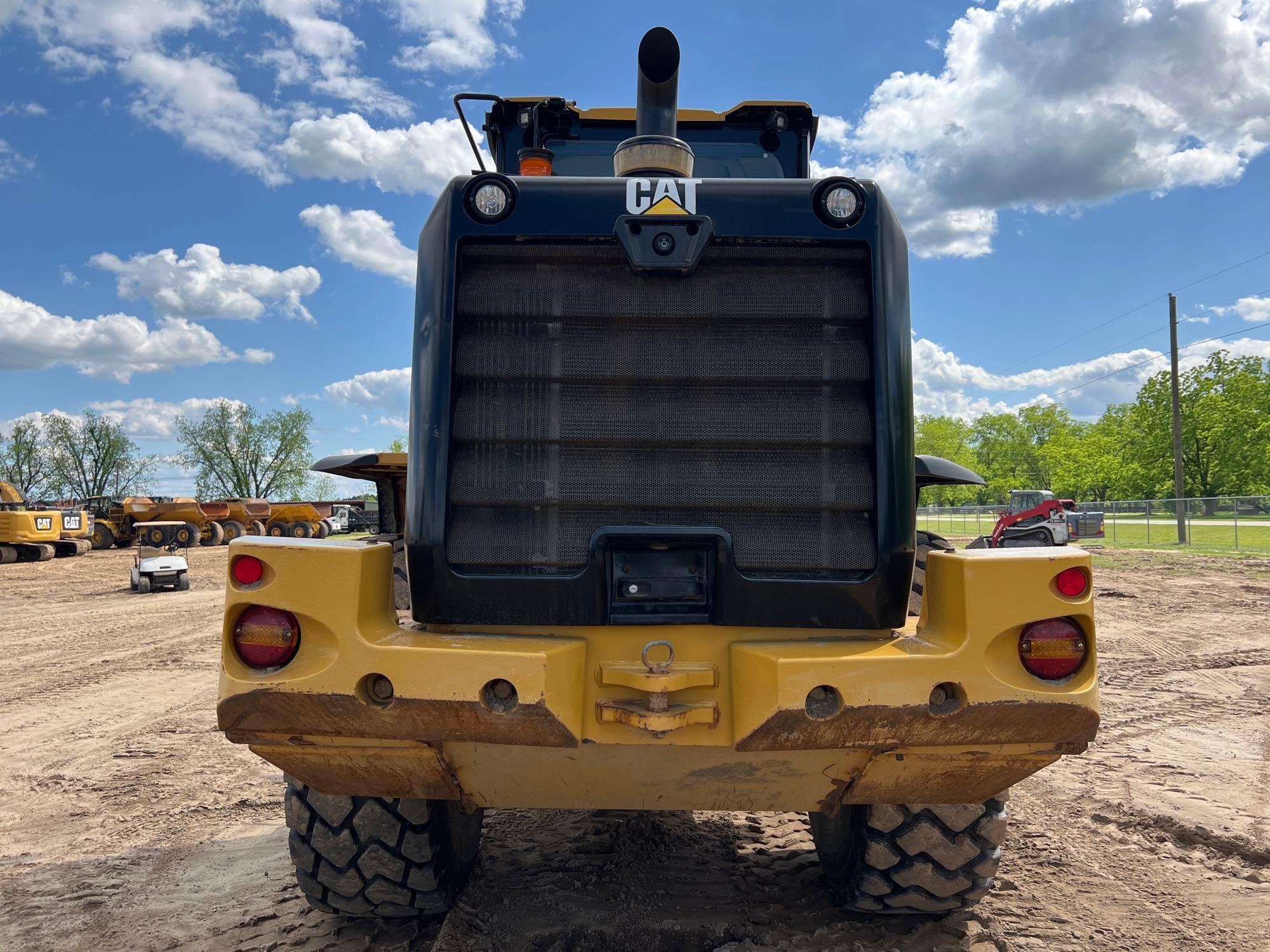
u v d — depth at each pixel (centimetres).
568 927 300
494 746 232
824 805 255
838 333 248
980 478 311
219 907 338
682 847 376
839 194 245
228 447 7688
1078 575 221
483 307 246
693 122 437
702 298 246
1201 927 313
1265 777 489
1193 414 5794
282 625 219
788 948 288
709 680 235
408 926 313
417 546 241
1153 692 720
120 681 839
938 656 217
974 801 255
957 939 299
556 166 438
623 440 245
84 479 7538
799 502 244
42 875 377
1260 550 2478
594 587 239
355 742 228
